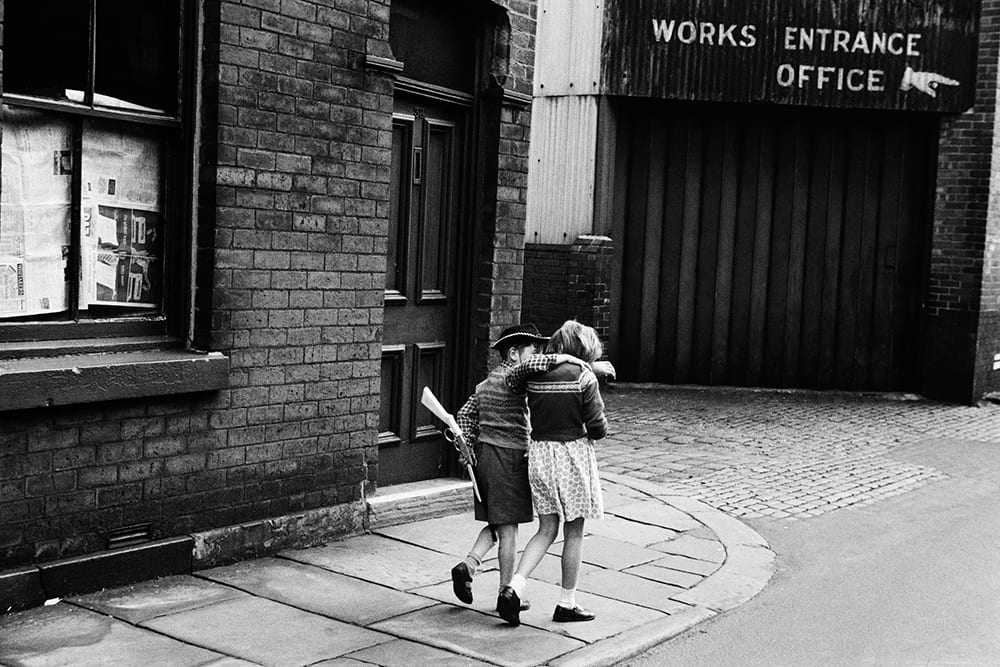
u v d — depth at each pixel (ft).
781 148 48.98
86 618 17.98
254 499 22.03
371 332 24.12
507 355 20.02
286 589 20.12
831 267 49.49
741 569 23.44
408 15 25.43
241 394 21.56
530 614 19.61
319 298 22.89
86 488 19.12
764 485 31.86
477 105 27.32
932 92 47.73
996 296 49.83
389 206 24.97
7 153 18.44
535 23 27.94
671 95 47.26
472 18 27.12
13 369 17.75
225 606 18.99
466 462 19.60
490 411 19.60
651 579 22.33
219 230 20.84
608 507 28.12
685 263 49.16
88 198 19.71
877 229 49.44
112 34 19.81
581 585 21.63
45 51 18.84
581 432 19.27
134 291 20.62
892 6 47.34
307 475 23.07
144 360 19.58
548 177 48.08
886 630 20.13
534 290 48.62
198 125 20.79
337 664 16.60
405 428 26.27
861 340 49.85
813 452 37.09
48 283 19.25
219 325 21.02
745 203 49.08
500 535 19.31
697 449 36.68
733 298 49.47
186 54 20.77
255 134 21.29
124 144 20.21
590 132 47.39
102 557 19.22
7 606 17.92
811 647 19.06
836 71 47.50
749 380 49.70
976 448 39.40
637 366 49.49
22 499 18.22
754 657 18.45
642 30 46.98
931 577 23.73
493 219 27.32
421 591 20.49
